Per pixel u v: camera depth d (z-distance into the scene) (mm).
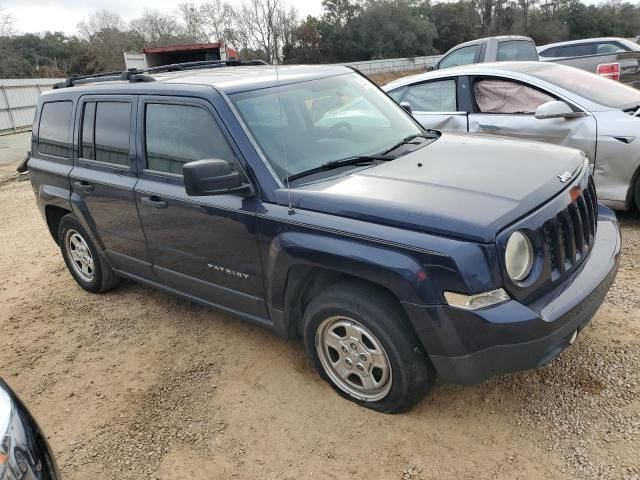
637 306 3877
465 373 2639
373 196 2836
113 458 3062
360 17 53562
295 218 2986
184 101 3590
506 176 2959
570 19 61906
